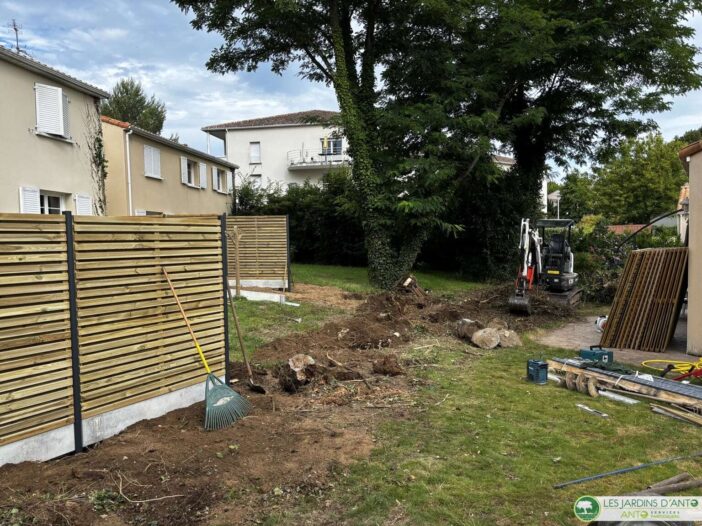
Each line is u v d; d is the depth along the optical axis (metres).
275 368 7.00
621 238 20.72
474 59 18.28
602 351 7.41
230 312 11.13
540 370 6.89
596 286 16.03
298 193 28.92
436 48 18.36
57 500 3.40
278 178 35.38
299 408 5.60
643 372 7.37
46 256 3.89
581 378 6.46
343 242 26.86
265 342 8.69
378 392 6.28
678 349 9.01
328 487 3.86
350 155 17.94
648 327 9.06
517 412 5.66
